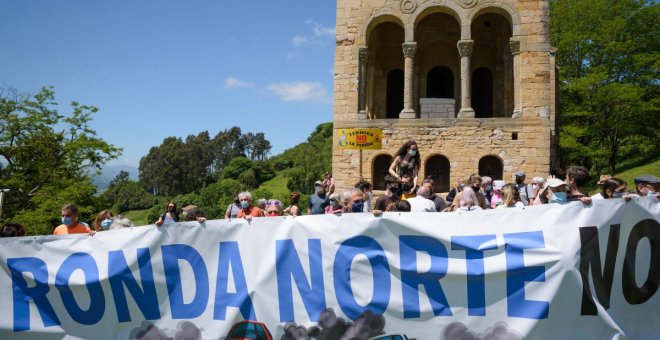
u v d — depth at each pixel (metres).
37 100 32.41
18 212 30.30
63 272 7.46
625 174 39.94
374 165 25.78
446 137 24.83
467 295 6.53
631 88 37.88
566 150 42.09
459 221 6.73
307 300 6.87
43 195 31.69
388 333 6.63
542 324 6.29
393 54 30.36
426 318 6.56
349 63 25.84
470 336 6.44
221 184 110.69
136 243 7.37
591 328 6.30
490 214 6.70
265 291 6.96
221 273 7.14
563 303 6.32
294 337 6.82
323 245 6.93
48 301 7.44
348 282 6.80
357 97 25.59
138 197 133.75
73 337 7.33
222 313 7.04
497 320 6.41
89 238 7.52
